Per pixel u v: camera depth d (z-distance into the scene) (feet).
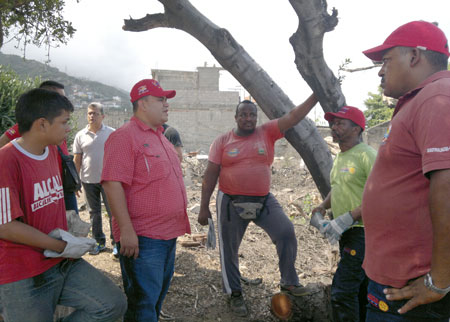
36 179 6.30
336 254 13.15
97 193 15.08
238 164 10.87
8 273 5.93
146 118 8.51
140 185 8.05
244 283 12.73
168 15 10.36
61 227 6.98
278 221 10.95
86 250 6.61
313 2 8.18
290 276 10.77
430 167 4.34
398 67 5.33
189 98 104.73
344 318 8.88
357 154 8.81
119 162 7.77
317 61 8.95
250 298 11.82
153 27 10.89
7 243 5.91
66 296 6.84
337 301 8.97
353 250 8.66
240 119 10.82
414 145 4.91
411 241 5.08
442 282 4.45
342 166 9.06
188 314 10.85
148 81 8.47
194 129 95.45
